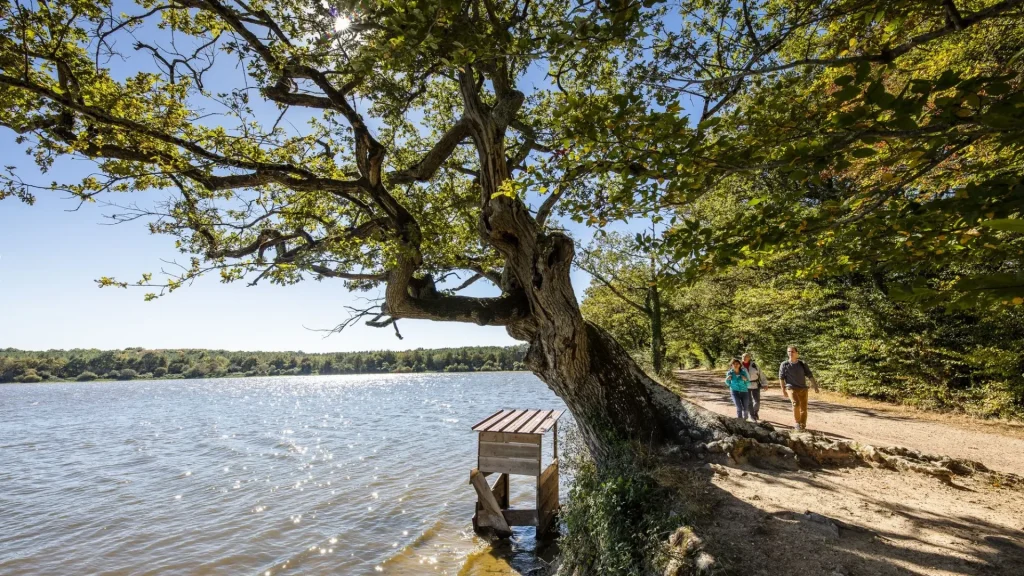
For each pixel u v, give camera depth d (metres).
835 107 2.92
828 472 7.20
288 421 37.66
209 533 11.51
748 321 21.69
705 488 6.20
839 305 18.50
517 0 5.43
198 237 7.97
